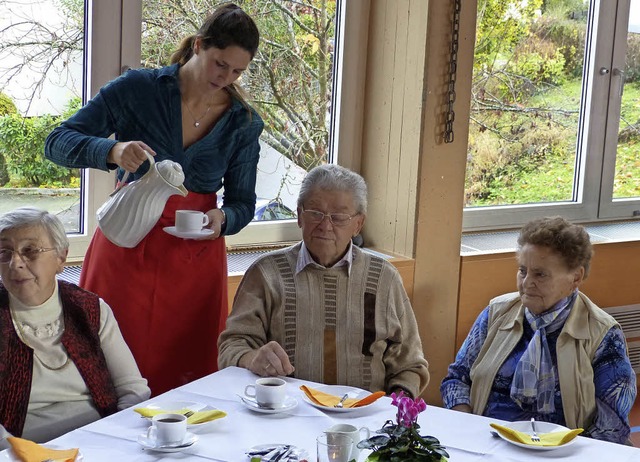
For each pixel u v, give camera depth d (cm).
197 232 233
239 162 260
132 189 228
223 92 253
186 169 247
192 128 247
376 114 362
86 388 201
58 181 309
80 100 309
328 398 188
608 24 430
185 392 192
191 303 252
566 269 216
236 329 223
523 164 421
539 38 411
